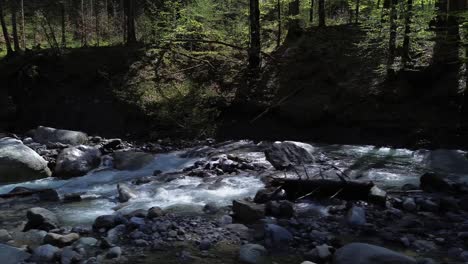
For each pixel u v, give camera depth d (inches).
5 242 293.6
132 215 334.6
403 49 659.4
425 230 299.7
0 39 1154.7
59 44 1100.5
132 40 911.7
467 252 258.5
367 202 360.5
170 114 693.3
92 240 289.3
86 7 1257.4
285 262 255.6
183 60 828.0
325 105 659.4
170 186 431.5
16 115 769.6
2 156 476.7
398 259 235.0
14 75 820.6
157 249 276.2
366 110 641.0
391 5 613.9
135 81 777.6
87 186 454.0
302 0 1056.2
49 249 268.8
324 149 578.6
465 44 555.8
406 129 598.2
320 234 292.7
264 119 691.4
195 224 317.7
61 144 604.7
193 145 636.7
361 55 723.4
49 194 406.9
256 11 767.7
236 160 514.6
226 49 866.1
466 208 342.3
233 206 341.7
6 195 409.1
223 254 268.4
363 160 514.9
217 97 722.2
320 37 801.6
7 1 1181.1
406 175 452.1
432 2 835.4
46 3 1198.9
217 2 948.0
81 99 774.5
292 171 462.0
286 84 726.5
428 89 634.2
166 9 952.9
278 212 334.6
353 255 243.4
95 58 832.9
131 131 703.1
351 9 1003.9
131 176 491.5
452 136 568.7
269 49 882.1
